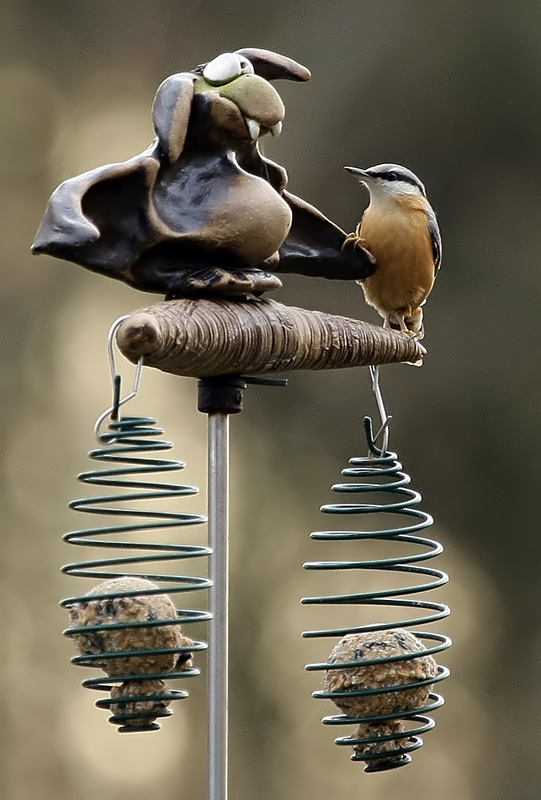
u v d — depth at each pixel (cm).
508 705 1380
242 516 1332
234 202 512
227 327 496
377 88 1441
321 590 1323
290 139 1423
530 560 1363
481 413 1369
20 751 1295
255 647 1311
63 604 511
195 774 1299
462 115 1430
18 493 1327
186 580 529
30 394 1359
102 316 1382
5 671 1298
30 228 1434
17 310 1384
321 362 534
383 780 1338
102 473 494
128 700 501
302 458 1347
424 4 1450
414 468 1368
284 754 1299
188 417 1323
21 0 1489
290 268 591
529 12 1445
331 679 523
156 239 504
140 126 1475
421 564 1364
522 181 1420
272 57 546
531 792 1366
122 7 1501
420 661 523
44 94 1477
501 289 1395
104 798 1301
